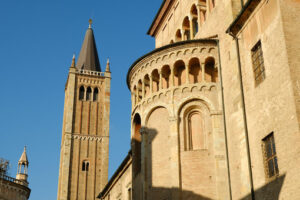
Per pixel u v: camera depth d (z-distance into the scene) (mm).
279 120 24688
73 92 108438
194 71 36844
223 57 34031
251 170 27203
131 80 41312
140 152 40469
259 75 27766
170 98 36219
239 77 29875
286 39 25000
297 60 24609
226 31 31438
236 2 33188
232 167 30406
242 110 29016
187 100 35594
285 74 24594
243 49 30016
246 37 29703
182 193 33188
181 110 35750
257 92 27500
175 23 47844
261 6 27812
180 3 46656
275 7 26281
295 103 23469
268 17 26969
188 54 36594
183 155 34281
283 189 23500
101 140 106312
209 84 35438
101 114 109000
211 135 34125
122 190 54656
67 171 100438
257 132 26953
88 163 103500
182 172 33781
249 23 29328
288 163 23297
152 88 38062
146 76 39031
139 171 39812
